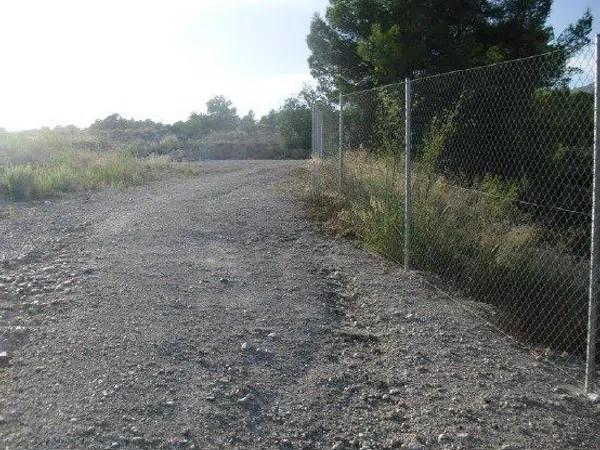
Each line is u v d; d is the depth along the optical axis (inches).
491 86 364.5
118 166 663.1
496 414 169.3
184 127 1876.2
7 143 799.1
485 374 194.4
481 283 274.7
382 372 194.4
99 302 235.5
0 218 407.5
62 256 303.6
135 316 222.8
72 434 148.5
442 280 283.3
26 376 176.7
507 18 681.0
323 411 169.3
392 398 177.8
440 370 195.9
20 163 709.9
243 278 277.3
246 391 175.6
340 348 211.9
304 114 1393.9
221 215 413.1
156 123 1902.1
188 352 196.9
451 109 381.7
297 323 228.2
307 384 183.9
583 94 289.4
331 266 305.4
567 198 291.9
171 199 487.2
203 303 241.8
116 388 170.6
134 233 354.0
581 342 235.6
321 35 809.5
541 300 255.9
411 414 168.9
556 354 221.3
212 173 737.6
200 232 361.7
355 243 345.1
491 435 159.0
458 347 214.2
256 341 209.3
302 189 515.5
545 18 691.4
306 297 257.6
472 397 178.7
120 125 1804.9
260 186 567.5
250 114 2074.3
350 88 803.4
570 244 280.4
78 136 1082.7
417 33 669.3
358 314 245.6
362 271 296.5
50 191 517.3
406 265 294.5
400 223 309.3
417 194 307.0
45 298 239.6
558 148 299.3
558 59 295.0
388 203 321.4
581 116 290.4
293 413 167.2
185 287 259.0
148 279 266.7
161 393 170.2
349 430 160.7
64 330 208.1
